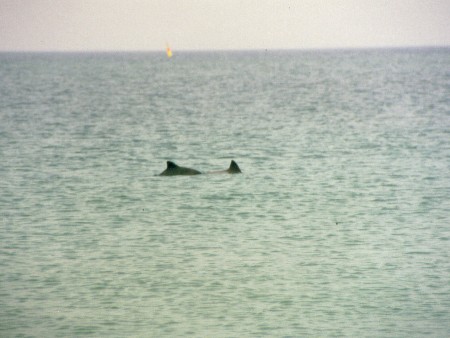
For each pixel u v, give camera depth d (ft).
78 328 277.23
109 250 366.02
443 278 324.60
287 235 390.63
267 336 270.26
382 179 541.75
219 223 416.05
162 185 523.29
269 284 317.83
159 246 372.17
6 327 277.64
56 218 428.97
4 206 459.32
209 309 293.64
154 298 303.68
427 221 419.54
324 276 327.26
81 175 564.30
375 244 374.22
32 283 320.70
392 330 275.18
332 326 278.26
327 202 467.11
